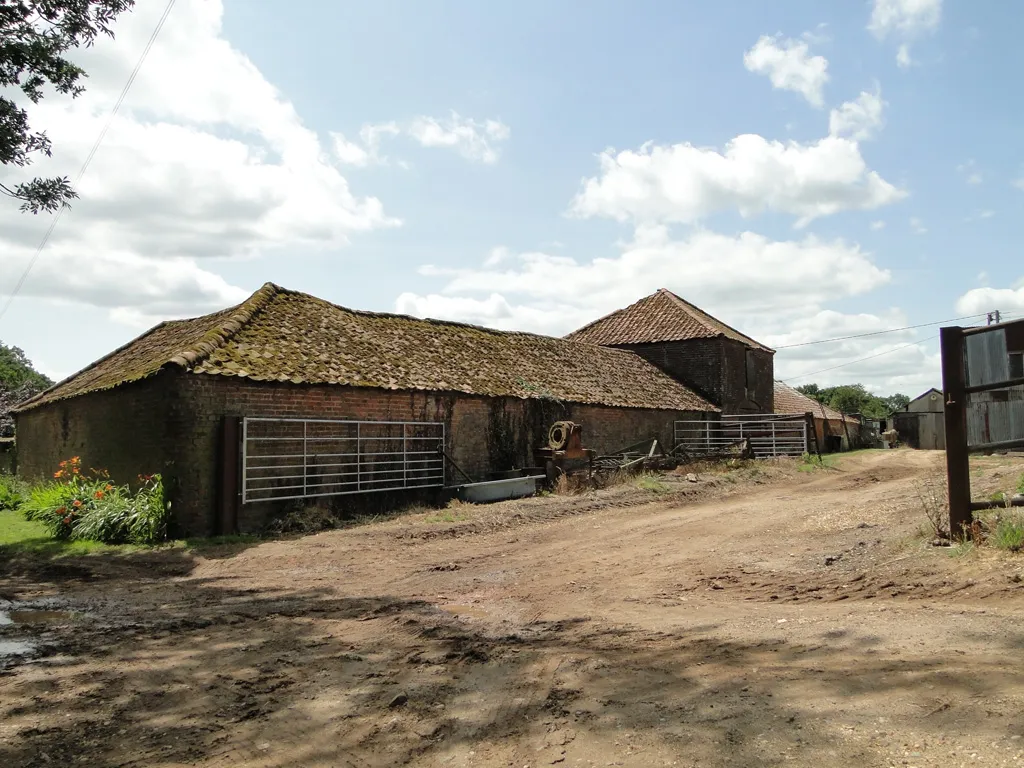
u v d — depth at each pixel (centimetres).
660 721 384
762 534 1104
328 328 1786
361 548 1137
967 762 304
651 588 785
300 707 445
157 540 1203
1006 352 736
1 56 1045
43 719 429
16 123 1069
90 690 480
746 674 448
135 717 431
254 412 1368
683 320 3269
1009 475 1455
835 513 1230
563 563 982
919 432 5300
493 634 609
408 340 1994
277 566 1008
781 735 350
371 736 399
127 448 1418
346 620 681
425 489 1692
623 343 3291
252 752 380
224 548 1147
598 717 399
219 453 1302
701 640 545
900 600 616
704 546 1045
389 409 1638
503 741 382
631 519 1416
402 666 525
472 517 1414
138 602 783
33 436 2070
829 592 682
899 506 1203
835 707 377
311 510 1396
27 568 1023
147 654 567
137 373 1421
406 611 714
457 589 831
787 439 2950
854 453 3694
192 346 1364
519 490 1833
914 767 305
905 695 383
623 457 2336
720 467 2384
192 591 845
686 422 2806
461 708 434
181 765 365
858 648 483
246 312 1620
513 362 2259
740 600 693
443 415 1780
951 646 463
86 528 1235
